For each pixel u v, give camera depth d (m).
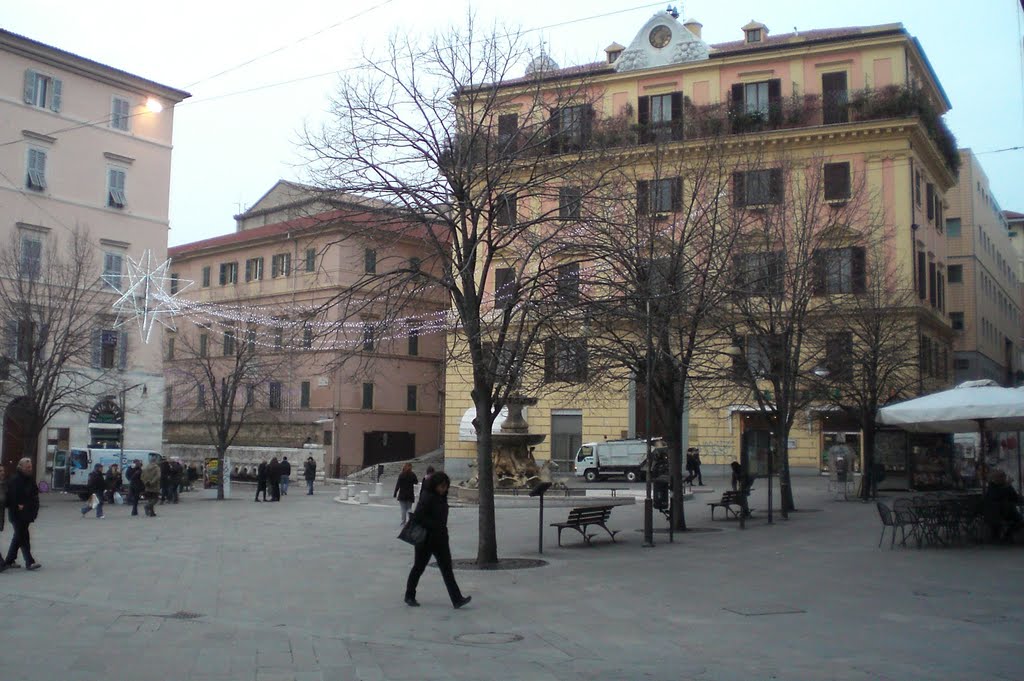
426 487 12.73
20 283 37.94
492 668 9.05
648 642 10.25
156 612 12.27
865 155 43.06
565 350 19.22
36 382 36.56
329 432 60.97
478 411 17.03
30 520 16.58
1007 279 84.62
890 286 36.28
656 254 23.59
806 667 8.93
